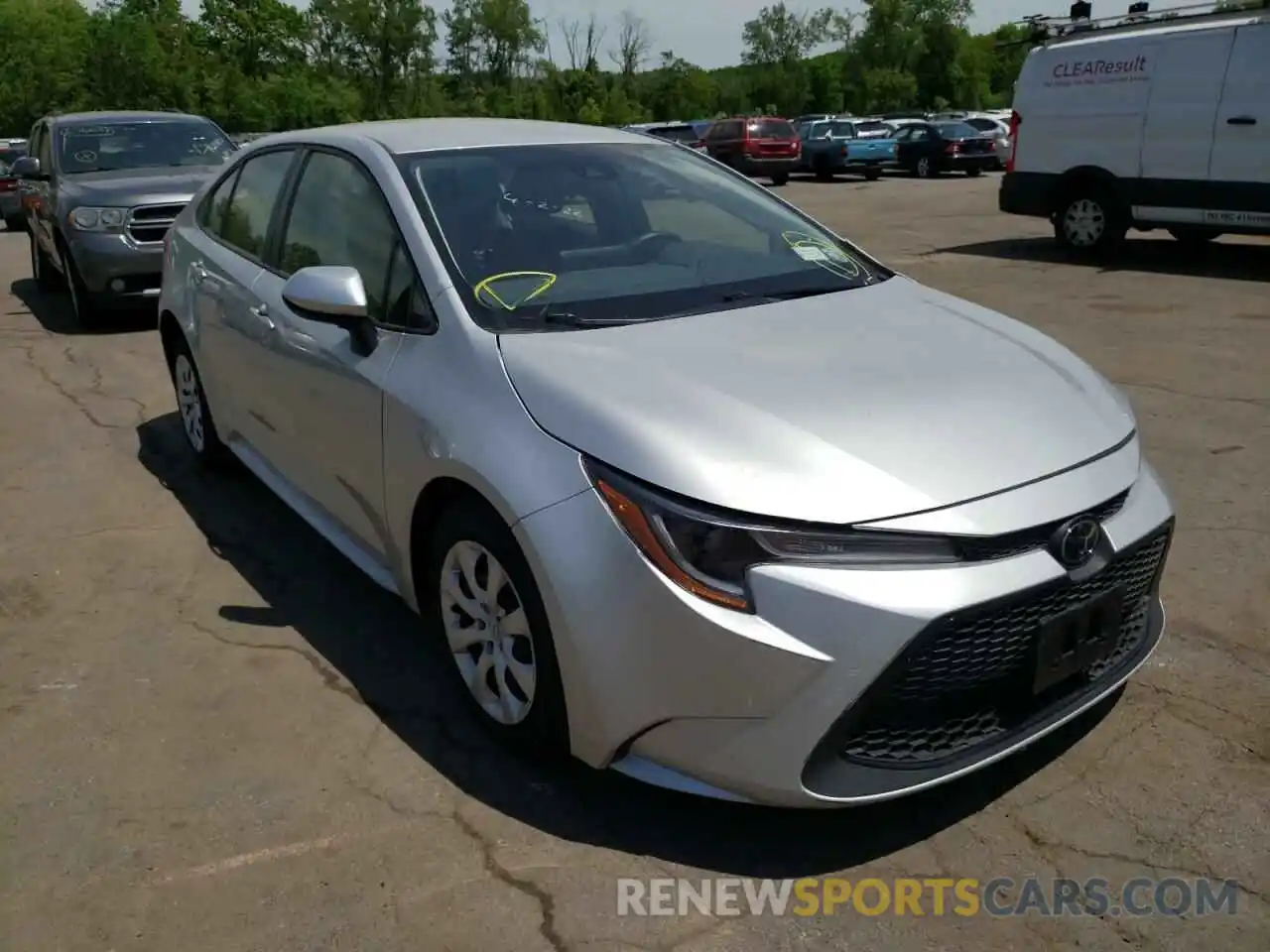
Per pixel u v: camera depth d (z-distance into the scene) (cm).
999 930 241
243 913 250
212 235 492
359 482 347
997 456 260
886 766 250
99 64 5828
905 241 1370
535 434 272
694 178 408
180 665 357
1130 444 292
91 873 264
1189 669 340
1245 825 271
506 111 6875
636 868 262
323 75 6738
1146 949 236
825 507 241
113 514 489
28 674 354
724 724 245
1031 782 289
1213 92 1026
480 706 308
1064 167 1160
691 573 243
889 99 7312
